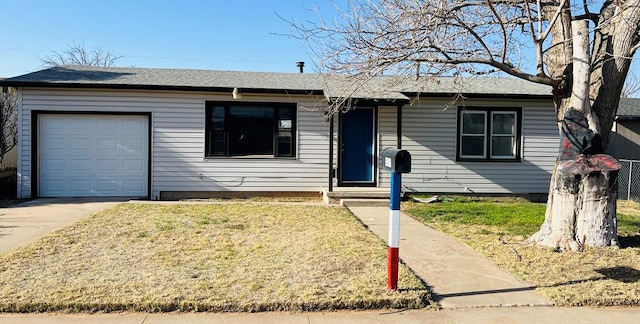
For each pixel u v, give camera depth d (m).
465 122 12.91
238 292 4.65
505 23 6.61
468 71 6.77
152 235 7.20
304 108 11.45
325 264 5.71
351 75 6.93
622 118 15.55
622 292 4.85
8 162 15.02
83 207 10.29
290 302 4.39
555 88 6.67
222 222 8.37
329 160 11.86
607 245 6.54
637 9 6.12
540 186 13.04
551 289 4.99
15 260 5.73
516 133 13.00
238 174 12.27
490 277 5.44
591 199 6.54
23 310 4.24
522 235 7.68
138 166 12.14
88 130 11.96
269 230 7.75
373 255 6.15
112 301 4.32
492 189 12.95
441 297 4.79
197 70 14.62
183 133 12.10
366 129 12.70
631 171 13.73
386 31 6.50
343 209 10.38
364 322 4.16
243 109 12.27
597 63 6.50
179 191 12.14
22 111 11.62
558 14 6.00
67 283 4.86
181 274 5.23
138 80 12.26
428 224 8.82
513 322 4.20
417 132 12.74
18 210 9.83
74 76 12.39
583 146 5.96
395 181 4.77
